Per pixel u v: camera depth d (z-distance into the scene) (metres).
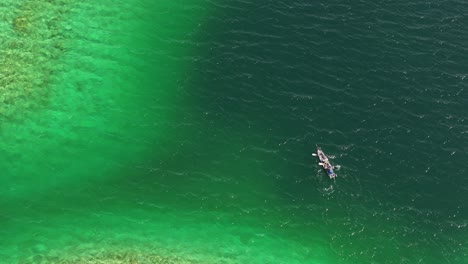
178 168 50.81
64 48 59.06
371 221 49.97
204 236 46.25
